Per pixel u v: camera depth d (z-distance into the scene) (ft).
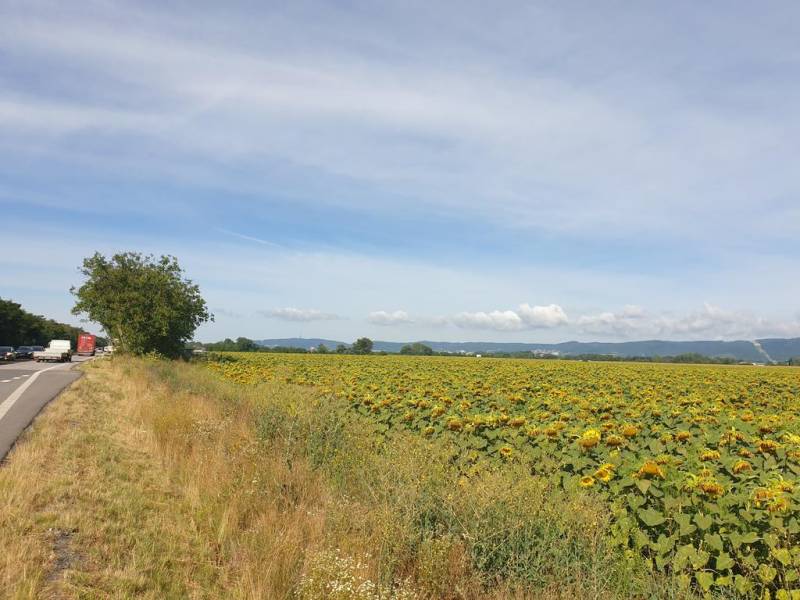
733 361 410.31
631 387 71.36
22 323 306.14
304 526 22.16
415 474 23.56
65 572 17.54
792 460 25.44
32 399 53.57
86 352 273.95
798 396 69.77
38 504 23.00
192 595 17.54
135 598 16.84
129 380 74.02
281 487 26.02
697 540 18.40
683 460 24.94
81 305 122.83
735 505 19.19
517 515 19.63
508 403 46.16
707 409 45.93
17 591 15.76
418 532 20.06
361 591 16.05
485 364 160.86
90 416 45.32
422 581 18.13
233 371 92.84
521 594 16.62
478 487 20.85
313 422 34.58
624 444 28.86
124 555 19.60
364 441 32.73
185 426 37.63
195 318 138.62
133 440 37.60
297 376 87.81
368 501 23.76
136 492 25.89
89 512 22.68
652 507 20.57
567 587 16.75
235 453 30.91
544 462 26.22
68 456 31.09
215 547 21.26
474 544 18.67
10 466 27.25
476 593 17.40
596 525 19.16
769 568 15.98
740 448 27.94
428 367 129.90
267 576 17.99
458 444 31.63
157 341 130.93
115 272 126.31
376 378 82.12
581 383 78.95
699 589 16.98
